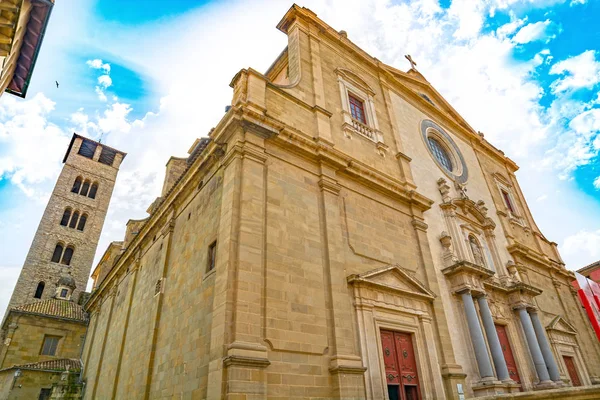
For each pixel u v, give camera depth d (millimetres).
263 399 9000
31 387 27844
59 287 46125
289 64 18578
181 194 17188
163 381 12719
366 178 16078
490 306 17969
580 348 22734
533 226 28984
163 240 17750
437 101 28219
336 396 10383
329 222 13398
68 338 34750
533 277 24016
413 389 12797
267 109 14383
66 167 60312
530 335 18219
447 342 14414
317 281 11953
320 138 15312
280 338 10188
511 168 32062
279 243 11656
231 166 12477
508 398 6766
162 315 14961
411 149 21094
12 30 9906
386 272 14094
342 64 20500
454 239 18922
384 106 21422
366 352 11812
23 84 12609
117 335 20875
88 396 22844
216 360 9383
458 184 22500
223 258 10836
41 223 53594
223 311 9812
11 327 33375
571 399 7152
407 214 17453
